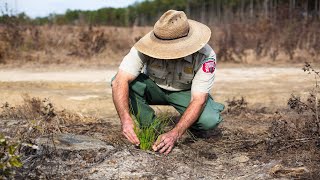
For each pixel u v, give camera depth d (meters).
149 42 3.93
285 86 7.94
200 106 3.95
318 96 6.80
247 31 12.77
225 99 6.87
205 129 4.30
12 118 5.28
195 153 4.16
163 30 3.84
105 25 17.69
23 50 11.73
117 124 5.19
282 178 3.69
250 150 4.29
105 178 3.65
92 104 6.46
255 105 6.49
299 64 10.77
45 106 5.79
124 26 18.25
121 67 4.11
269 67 10.38
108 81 8.58
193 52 3.82
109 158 3.93
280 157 4.08
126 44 12.84
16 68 10.15
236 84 8.20
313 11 14.24
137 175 3.69
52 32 13.42
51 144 4.09
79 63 11.02
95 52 12.04
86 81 8.52
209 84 4.00
